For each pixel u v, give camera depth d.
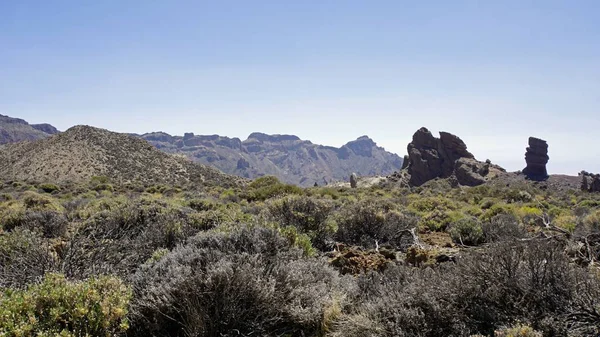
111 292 4.14
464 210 19.38
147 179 65.75
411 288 4.52
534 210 17.86
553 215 17.08
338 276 5.86
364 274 6.04
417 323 4.08
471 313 4.20
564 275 4.27
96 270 5.32
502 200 27.30
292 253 6.18
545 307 4.02
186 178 71.00
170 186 42.44
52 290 3.90
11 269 5.33
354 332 4.19
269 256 5.80
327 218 10.59
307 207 10.42
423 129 79.81
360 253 7.76
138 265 5.98
